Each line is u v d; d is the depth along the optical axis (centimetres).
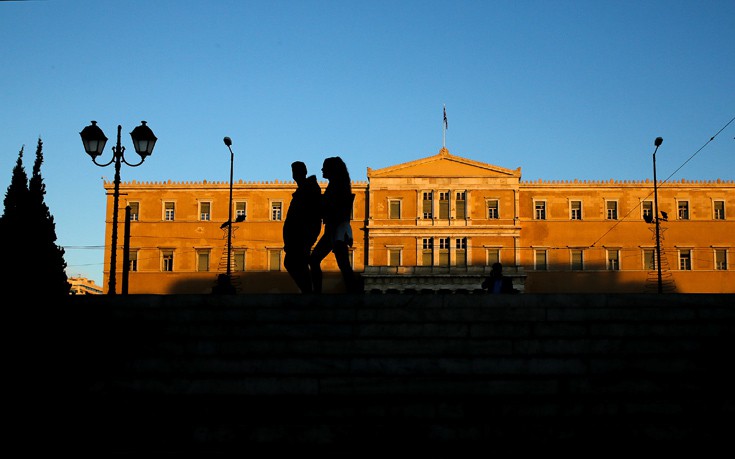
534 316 1734
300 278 2038
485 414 1482
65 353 1666
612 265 9581
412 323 1711
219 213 9950
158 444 1433
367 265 9488
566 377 1564
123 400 1541
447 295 1777
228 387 1551
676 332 1681
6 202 3172
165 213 10000
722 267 9581
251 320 1752
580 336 1681
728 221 9594
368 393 1542
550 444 1417
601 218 9638
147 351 1667
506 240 9500
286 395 1544
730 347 1638
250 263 9844
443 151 9700
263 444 1427
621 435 1417
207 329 1709
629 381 1541
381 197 9669
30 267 3067
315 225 2059
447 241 9569
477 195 9594
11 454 1388
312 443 1427
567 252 9600
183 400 1538
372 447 1424
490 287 2384
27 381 1586
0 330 1709
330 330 1694
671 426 1419
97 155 2909
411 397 1538
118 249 9956
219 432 1436
